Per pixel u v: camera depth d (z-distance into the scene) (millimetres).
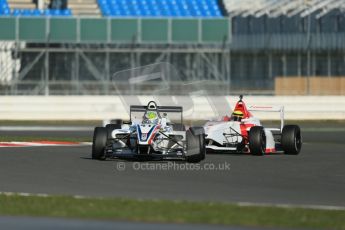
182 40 126000
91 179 47938
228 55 126688
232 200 40281
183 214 34375
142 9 146625
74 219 33094
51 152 66438
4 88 124062
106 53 125438
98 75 125250
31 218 33312
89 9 145875
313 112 125875
